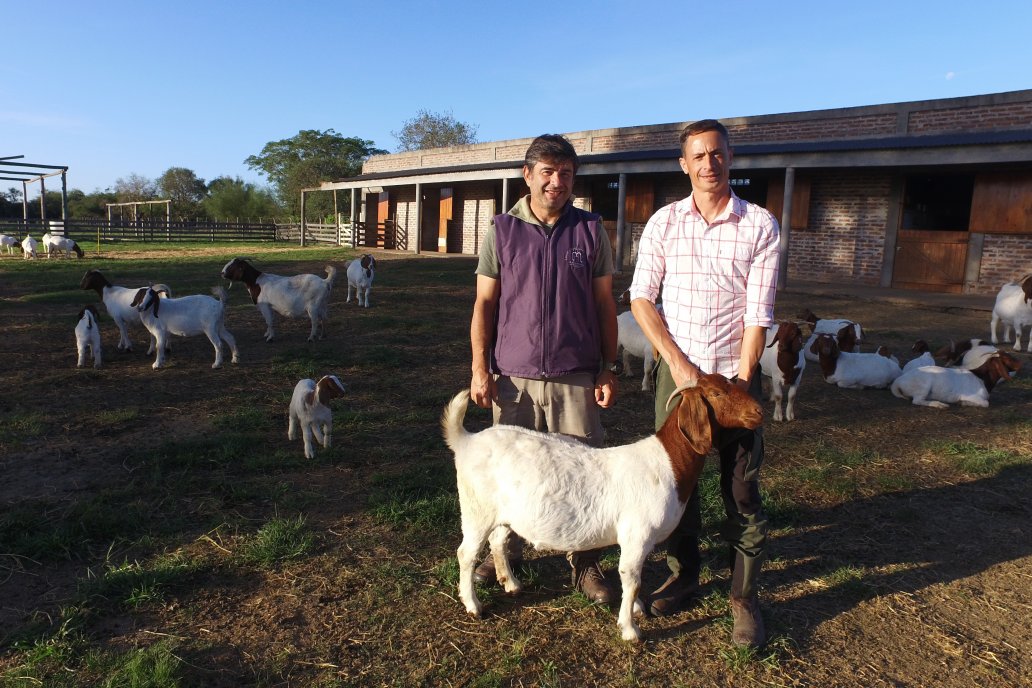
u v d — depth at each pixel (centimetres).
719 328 338
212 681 294
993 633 344
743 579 335
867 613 360
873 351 1028
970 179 1652
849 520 470
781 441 632
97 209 7519
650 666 313
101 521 423
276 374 828
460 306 1423
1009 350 1050
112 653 306
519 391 369
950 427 679
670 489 318
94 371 819
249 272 1012
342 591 367
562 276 353
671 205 349
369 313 1316
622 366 913
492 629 338
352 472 531
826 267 1875
